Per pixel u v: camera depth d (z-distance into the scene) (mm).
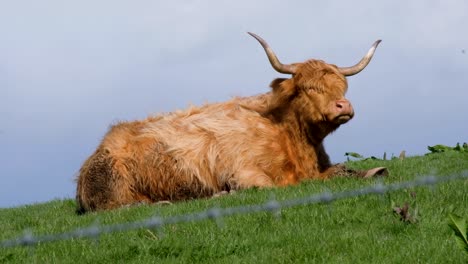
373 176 40469
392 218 29109
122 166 45219
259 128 43625
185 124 45219
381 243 26109
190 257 26875
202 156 43812
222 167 43281
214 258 26859
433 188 32438
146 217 33812
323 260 25125
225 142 43531
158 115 47344
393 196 31609
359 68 43781
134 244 28172
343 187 35719
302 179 43188
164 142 44719
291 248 26516
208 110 46125
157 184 44656
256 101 45625
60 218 39750
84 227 33906
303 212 31062
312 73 42188
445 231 27375
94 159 45906
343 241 26734
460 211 29531
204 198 41250
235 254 27031
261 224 30344
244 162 42938
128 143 45594
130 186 45156
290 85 42875
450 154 51031
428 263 23906
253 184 42156
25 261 28234
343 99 41531
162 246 27672
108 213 38562
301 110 42500
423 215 28875
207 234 29125
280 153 43156
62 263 27516
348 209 30781
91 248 28766
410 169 43062
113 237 30016
